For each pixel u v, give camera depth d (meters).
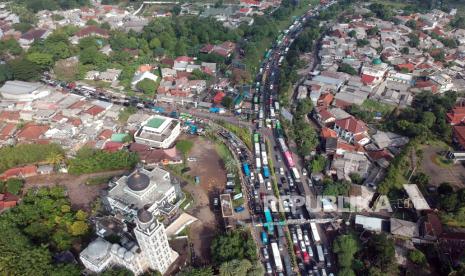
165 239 146.62
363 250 162.25
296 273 157.00
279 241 171.12
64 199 181.62
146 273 151.12
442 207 179.50
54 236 162.50
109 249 145.00
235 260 149.12
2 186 194.25
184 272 147.25
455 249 158.00
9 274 140.62
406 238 166.75
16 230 157.75
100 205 182.38
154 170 193.38
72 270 142.62
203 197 196.12
